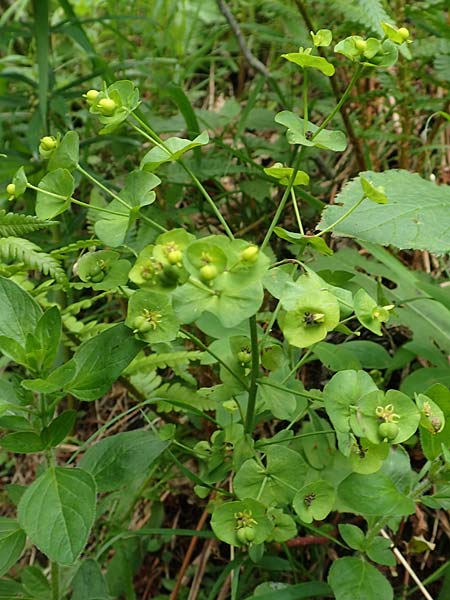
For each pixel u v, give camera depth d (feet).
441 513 1.30
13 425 0.94
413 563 1.29
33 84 1.74
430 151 1.82
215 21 2.29
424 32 1.76
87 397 0.88
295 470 0.92
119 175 1.92
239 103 2.13
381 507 0.90
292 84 2.03
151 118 1.87
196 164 1.67
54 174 0.86
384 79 1.64
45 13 1.61
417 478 1.00
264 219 1.70
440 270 1.61
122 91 0.87
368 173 1.18
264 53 2.27
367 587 0.95
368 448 0.84
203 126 1.89
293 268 0.96
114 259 0.95
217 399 0.98
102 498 1.44
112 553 1.42
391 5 1.78
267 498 0.93
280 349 0.98
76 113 1.92
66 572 1.14
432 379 1.23
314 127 0.92
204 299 0.75
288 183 0.93
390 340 1.48
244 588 1.23
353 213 1.13
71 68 2.32
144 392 1.35
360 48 0.85
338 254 1.43
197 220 1.85
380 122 1.77
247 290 0.75
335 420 0.81
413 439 1.17
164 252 0.75
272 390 0.96
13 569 1.46
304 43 1.78
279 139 1.85
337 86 1.61
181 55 2.12
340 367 1.19
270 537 0.93
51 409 0.93
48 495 0.85
